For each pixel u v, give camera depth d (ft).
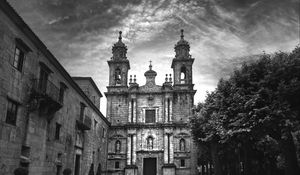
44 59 73.31
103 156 147.95
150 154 155.22
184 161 153.38
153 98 166.81
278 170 108.47
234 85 75.56
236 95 72.59
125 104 167.84
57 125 83.20
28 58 64.18
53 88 75.46
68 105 91.25
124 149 158.92
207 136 100.32
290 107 65.26
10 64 56.18
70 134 93.35
